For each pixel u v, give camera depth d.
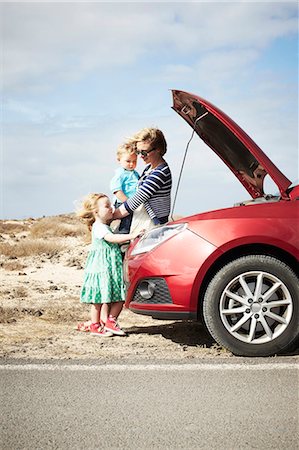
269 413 3.96
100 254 6.59
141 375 4.90
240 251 5.73
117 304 6.69
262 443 3.45
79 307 8.42
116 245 6.65
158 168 6.56
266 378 4.80
